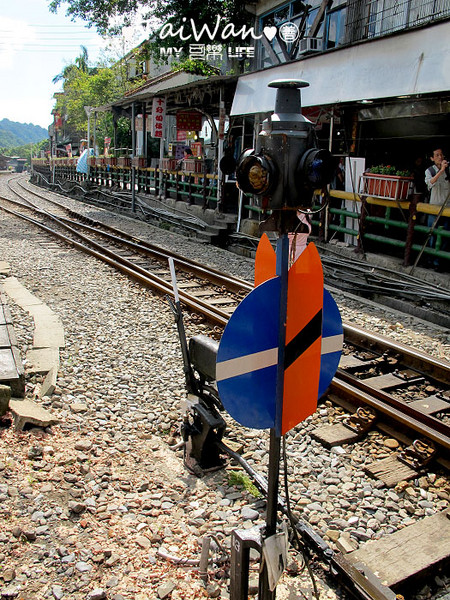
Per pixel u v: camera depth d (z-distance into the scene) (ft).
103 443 13.98
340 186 41.57
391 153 42.27
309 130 6.85
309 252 6.97
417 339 23.48
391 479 12.86
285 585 9.66
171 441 14.32
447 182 30.94
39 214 70.59
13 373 15.85
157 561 10.02
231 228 51.26
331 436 14.67
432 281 30.83
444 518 11.46
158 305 27.81
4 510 11.11
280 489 12.39
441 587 10.25
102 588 9.30
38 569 9.67
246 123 57.26
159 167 72.95
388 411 14.97
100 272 35.50
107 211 75.87
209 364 12.16
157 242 48.62
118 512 11.28
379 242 38.91
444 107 30.78
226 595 9.29
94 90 128.77
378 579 9.53
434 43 27.99
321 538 10.39
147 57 77.15
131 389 17.47
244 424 6.91
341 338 7.80
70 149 156.87
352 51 33.83
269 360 6.97
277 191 6.82
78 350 20.74
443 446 13.43
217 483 12.50
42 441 13.84
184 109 72.18
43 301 27.96
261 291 6.74
